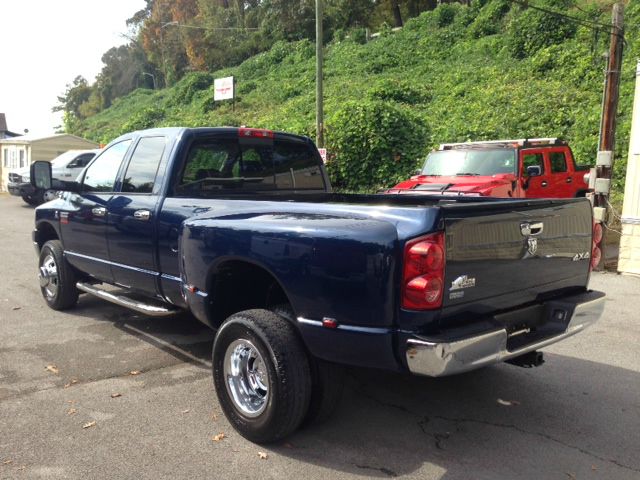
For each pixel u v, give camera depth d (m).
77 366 4.74
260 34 51.91
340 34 43.66
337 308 3.11
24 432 3.58
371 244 2.98
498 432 3.66
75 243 5.87
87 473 3.12
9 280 8.05
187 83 43.56
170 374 4.59
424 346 2.86
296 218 3.44
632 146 8.62
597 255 9.20
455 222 2.98
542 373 4.70
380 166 17.72
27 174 18.53
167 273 4.66
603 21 23.33
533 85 20.52
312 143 5.84
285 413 3.29
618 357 5.09
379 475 3.13
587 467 3.24
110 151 5.58
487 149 10.76
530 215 3.46
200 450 3.39
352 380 4.51
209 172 4.95
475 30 30.61
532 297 3.58
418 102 23.89
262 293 4.07
